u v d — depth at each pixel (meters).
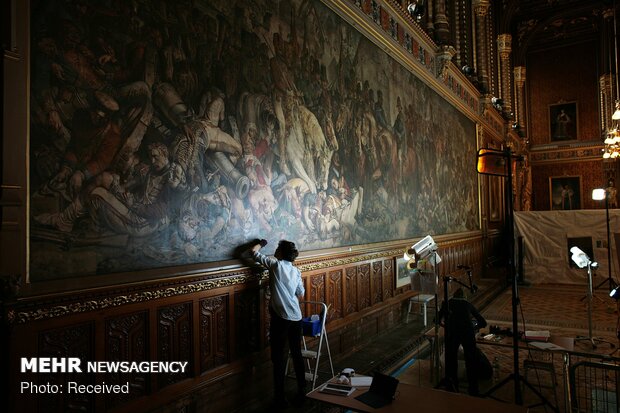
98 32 3.52
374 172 8.12
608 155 17.34
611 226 15.06
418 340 7.68
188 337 4.18
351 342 7.01
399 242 9.02
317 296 6.21
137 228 3.74
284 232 5.57
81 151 3.36
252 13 5.18
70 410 3.21
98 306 3.38
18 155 2.96
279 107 5.57
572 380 4.11
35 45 3.11
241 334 4.83
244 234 4.90
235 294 4.77
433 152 11.52
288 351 5.61
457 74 13.59
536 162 27.72
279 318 4.76
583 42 26.41
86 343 3.33
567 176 26.72
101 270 3.46
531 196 27.47
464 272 13.67
